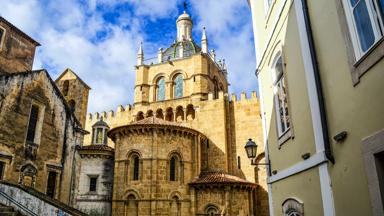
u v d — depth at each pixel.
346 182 6.42
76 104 36.56
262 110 13.21
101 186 36.25
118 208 33.38
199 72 47.56
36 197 16.69
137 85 51.47
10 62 29.45
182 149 35.62
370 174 5.51
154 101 50.12
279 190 10.92
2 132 22.36
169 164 34.47
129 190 33.34
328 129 7.30
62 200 26.53
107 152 37.62
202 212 33.09
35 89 25.80
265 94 12.91
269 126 12.33
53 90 27.73
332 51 7.20
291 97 9.71
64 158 27.62
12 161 22.66
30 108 25.05
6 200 17.56
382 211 5.15
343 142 6.59
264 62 12.92
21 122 24.03
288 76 9.98
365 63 5.80
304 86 8.65
